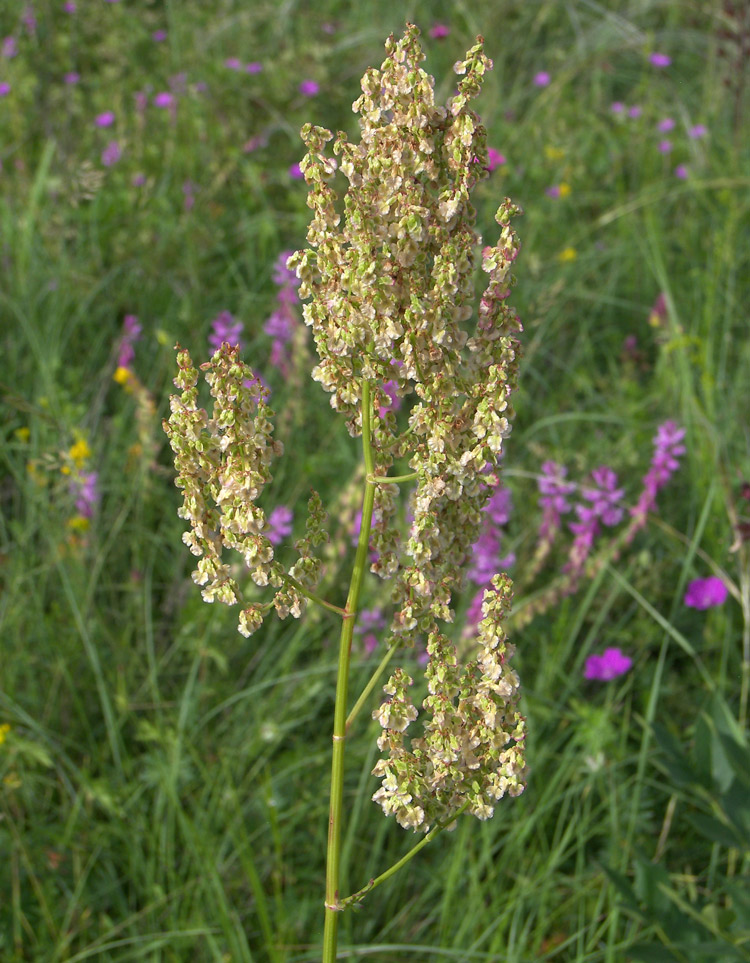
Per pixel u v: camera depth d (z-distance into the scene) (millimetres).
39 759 3125
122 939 2939
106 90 6488
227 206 5902
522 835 3010
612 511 3609
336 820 1861
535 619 3828
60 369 4613
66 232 5000
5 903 2965
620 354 5215
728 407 4492
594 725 3211
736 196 5918
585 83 7375
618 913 2922
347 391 1745
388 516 1859
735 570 3879
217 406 1597
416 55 1589
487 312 1674
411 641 1853
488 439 1659
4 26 6980
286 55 6797
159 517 4172
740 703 3639
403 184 1607
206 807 3242
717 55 7621
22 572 3691
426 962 2912
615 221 5938
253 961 2920
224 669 3387
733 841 2793
